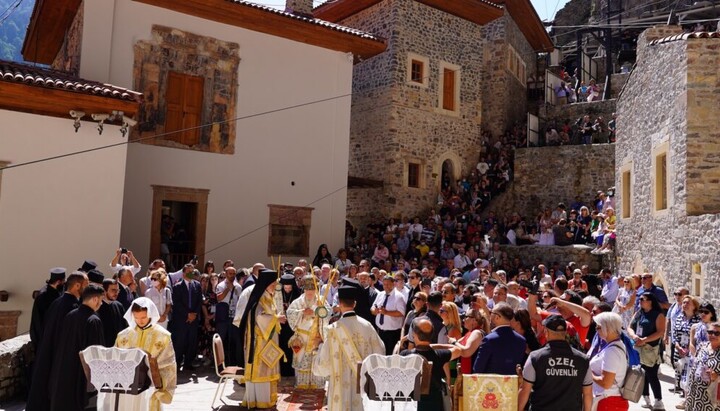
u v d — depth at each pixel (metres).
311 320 8.17
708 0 30.08
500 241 19.59
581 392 4.34
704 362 5.71
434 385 4.73
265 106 15.72
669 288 10.97
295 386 8.58
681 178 10.44
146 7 14.13
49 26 16.59
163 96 14.28
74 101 10.89
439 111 21.47
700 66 10.24
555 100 27.14
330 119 16.81
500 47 24.89
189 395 7.91
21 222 10.55
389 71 20.31
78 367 5.31
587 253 17.00
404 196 20.28
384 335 8.79
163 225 14.55
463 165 22.23
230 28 15.27
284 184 15.87
